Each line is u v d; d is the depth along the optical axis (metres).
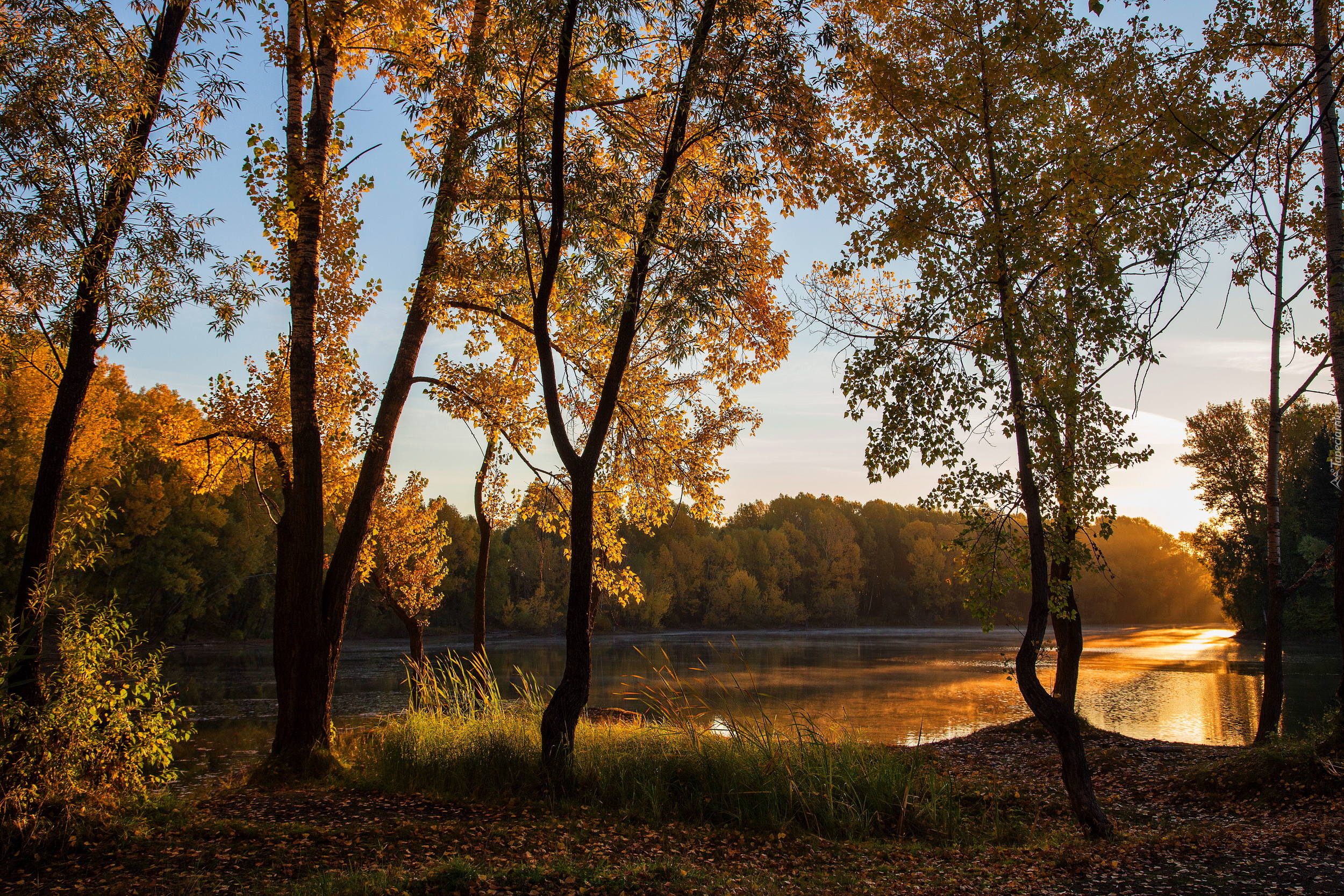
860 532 106.38
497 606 68.50
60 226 7.36
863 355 8.12
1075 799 7.66
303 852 6.34
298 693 10.41
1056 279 7.48
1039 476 8.02
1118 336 6.92
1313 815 7.82
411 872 5.79
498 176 10.13
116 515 8.30
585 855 6.68
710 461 13.76
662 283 9.91
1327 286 9.42
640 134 10.88
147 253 7.81
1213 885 5.86
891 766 9.06
